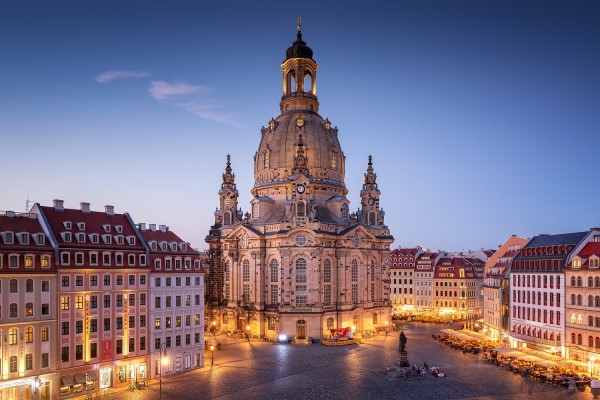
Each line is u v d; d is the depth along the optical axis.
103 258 84.00
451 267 193.75
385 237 158.62
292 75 175.62
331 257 141.50
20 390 72.88
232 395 78.56
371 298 153.12
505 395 78.12
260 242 140.25
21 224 79.56
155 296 90.69
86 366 80.12
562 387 82.44
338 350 119.31
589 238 103.75
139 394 78.75
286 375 92.12
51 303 76.94
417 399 76.62
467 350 114.94
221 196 163.62
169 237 99.94
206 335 144.12
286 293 134.88
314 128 161.75
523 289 115.75
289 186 154.25
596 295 95.56
